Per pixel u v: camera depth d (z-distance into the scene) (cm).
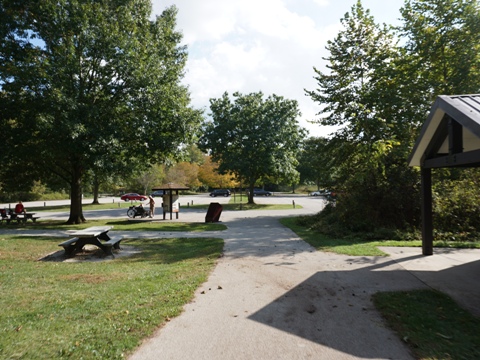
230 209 2911
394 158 1459
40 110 1498
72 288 620
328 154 1920
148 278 689
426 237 912
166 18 2059
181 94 1914
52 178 2202
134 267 812
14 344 379
